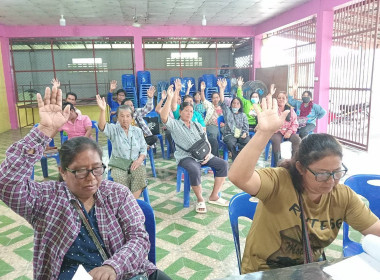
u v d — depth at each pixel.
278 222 1.40
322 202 1.39
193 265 2.43
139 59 9.88
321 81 6.95
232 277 1.11
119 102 7.14
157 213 3.42
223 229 3.03
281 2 7.20
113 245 1.41
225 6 7.50
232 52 13.42
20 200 1.28
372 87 5.78
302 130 5.59
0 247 2.76
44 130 1.32
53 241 1.34
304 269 1.14
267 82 9.26
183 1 6.98
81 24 9.24
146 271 1.46
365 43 6.16
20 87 12.15
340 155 1.24
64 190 1.38
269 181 1.35
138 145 3.36
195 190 3.41
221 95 6.15
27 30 9.21
